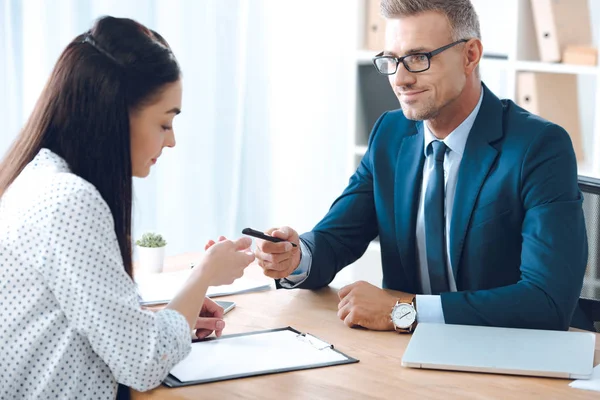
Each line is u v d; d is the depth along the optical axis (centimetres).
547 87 292
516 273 178
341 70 371
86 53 130
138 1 303
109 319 122
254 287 182
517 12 286
